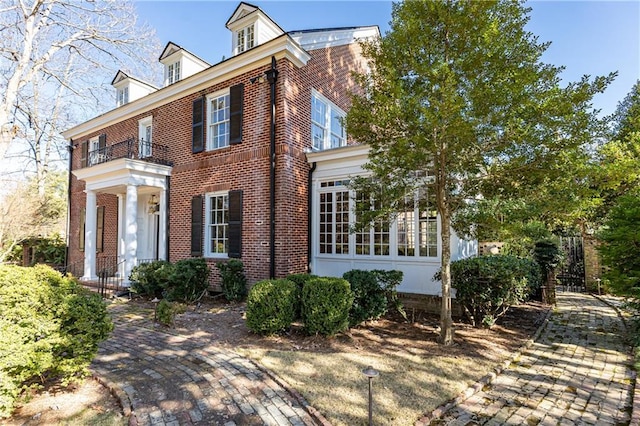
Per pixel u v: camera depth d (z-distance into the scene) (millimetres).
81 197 15484
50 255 18594
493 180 5250
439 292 7805
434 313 7566
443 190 5508
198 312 7609
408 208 6246
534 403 3637
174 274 8453
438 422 3250
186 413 3318
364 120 5285
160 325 6566
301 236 9484
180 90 11266
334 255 9352
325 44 11031
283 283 5969
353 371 4340
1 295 3293
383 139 5379
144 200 13469
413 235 8273
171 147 11594
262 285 5836
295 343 5441
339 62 11789
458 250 7863
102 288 9680
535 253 9148
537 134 4625
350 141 12305
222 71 10125
